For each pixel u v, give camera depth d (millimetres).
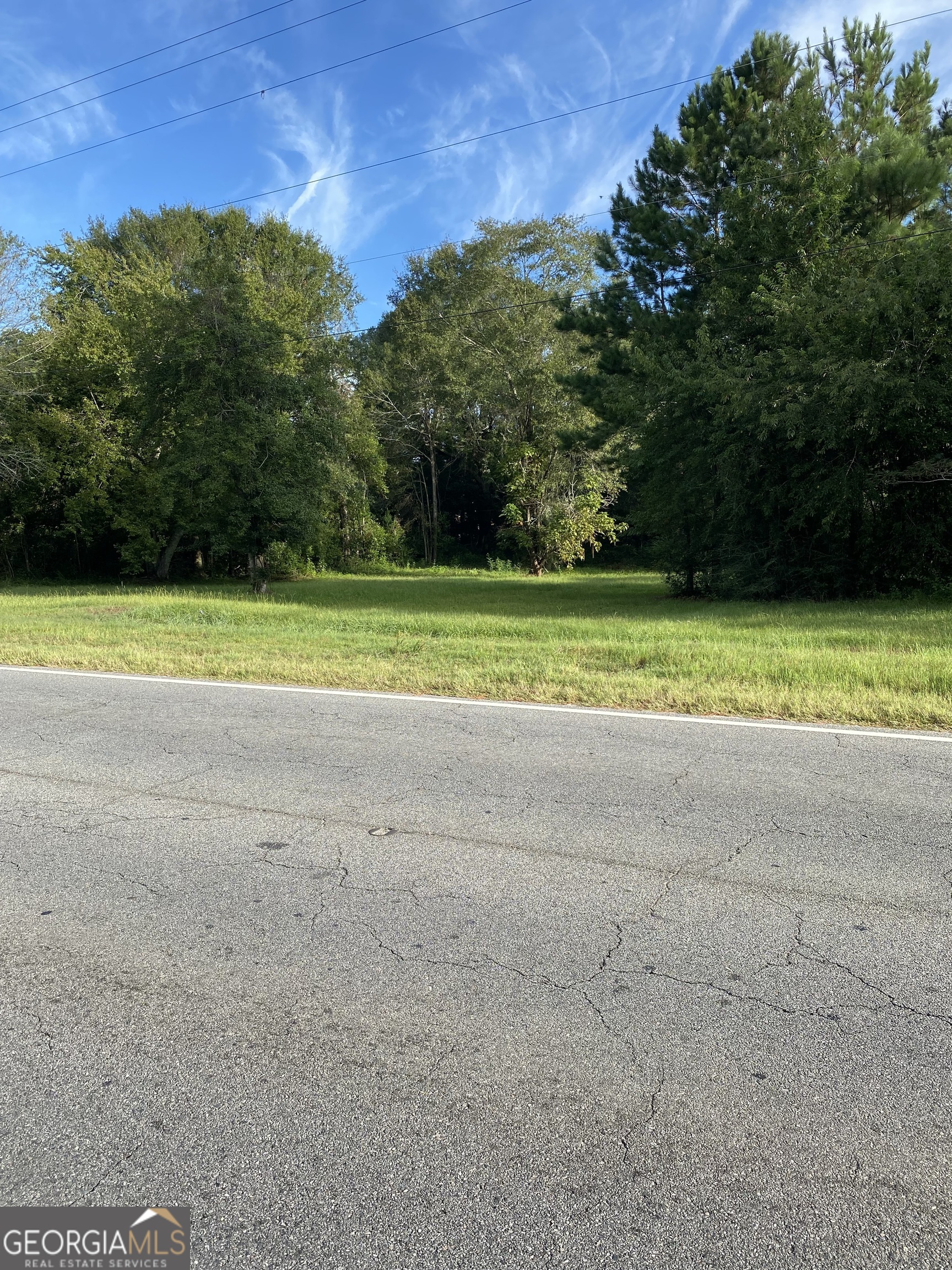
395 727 6902
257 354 24609
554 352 38250
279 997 2898
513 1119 2287
